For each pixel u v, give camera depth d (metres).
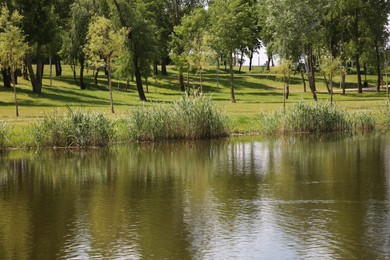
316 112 38.88
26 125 34.97
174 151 29.39
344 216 15.13
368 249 12.28
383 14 73.88
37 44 58.81
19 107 48.44
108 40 45.09
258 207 16.30
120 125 34.78
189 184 19.98
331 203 16.67
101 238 13.37
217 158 26.61
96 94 62.00
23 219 15.27
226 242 12.95
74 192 18.94
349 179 20.41
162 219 15.05
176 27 68.25
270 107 51.56
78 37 63.72
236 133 37.97
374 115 42.81
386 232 13.54
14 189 19.62
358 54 74.62
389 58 80.25
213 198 17.58
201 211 15.88
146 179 21.20
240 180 20.62
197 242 12.94
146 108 35.44
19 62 43.19
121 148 30.84
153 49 57.94
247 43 64.62
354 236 13.25
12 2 54.44
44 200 17.70
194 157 27.06
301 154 27.53
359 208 16.00
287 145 31.42
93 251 12.44
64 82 72.06
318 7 64.00
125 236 13.51
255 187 19.23
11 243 13.09
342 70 49.69
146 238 13.34
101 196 18.20
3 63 43.31
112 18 54.97
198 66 60.12
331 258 11.75
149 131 33.75
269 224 14.38
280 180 20.48
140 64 58.03
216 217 15.17
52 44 65.25
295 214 15.39
